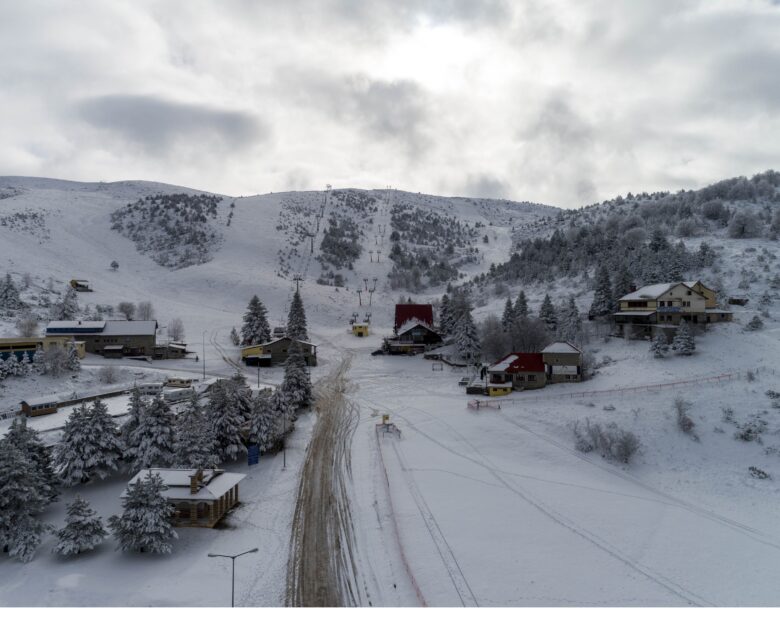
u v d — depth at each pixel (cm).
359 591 3641
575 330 10081
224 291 18400
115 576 3856
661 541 4331
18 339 9275
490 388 8144
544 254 17788
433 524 4556
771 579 3819
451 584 3678
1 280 14250
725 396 6756
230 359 11088
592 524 4591
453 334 11925
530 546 4203
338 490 5275
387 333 14738
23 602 3528
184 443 5316
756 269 11588
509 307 11394
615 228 18412
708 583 3747
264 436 6088
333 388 9181
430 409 7806
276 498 5141
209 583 3744
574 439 6450
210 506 4669
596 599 3516
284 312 16825
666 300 9456
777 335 8406
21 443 4991
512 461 6012
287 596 3584
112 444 5444
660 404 6825
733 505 5088
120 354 10725
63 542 4147
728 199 19600
